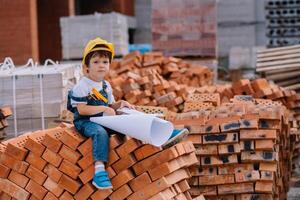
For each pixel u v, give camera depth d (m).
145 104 12.24
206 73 16.73
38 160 6.60
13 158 6.65
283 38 23.58
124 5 35.12
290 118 11.80
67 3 27.05
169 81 14.94
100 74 6.57
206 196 8.40
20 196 6.66
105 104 6.67
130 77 13.22
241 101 10.21
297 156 12.41
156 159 6.45
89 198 6.52
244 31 36.09
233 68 30.23
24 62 21.05
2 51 21.14
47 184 6.59
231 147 8.29
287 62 14.97
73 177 6.50
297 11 23.31
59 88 10.00
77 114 6.58
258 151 8.24
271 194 8.21
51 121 10.02
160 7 19.44
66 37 21.22
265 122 8.30
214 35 19.27
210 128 8.32
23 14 21.06
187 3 19.30
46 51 27.08
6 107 9.85
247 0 36.00
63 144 6.51
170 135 6.39
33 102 9.99
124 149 6.41
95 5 34.62
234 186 8.30
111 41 20.91
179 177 6.75
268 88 12.09
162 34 19.48
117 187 6.45
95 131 6.36
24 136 6.97
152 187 6.45
